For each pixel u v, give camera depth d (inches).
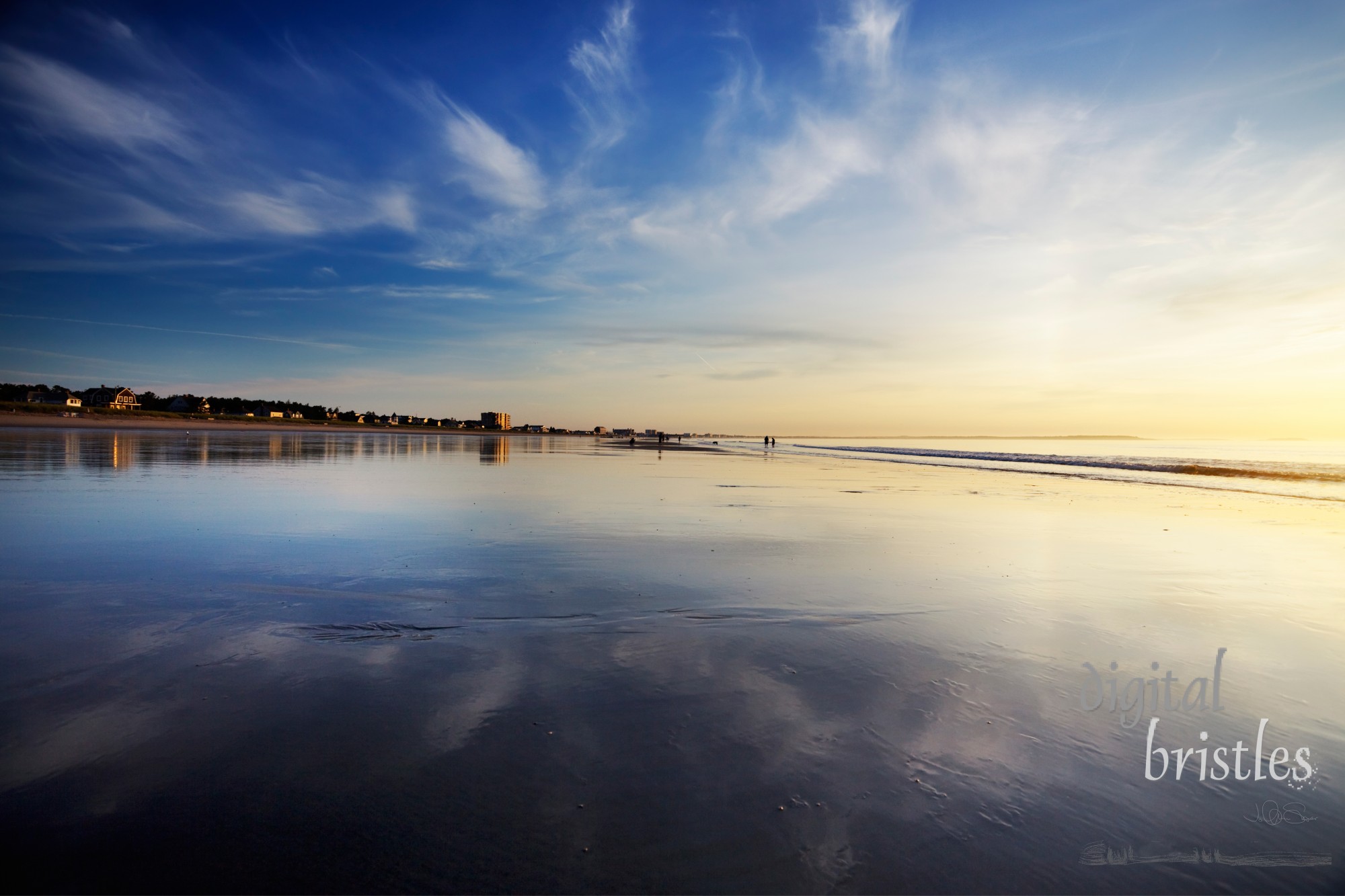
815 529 432.8
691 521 459.8
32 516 412.5
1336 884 97.7
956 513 536.1
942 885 96.2
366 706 148.4
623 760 127.3
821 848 103.4
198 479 678.5
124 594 237.6
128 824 103.8
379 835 103.3
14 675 162.4
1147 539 409.7
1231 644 204.4
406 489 645.3
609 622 217.2
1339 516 534.3
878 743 136.2
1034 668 181.0
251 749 127.8
